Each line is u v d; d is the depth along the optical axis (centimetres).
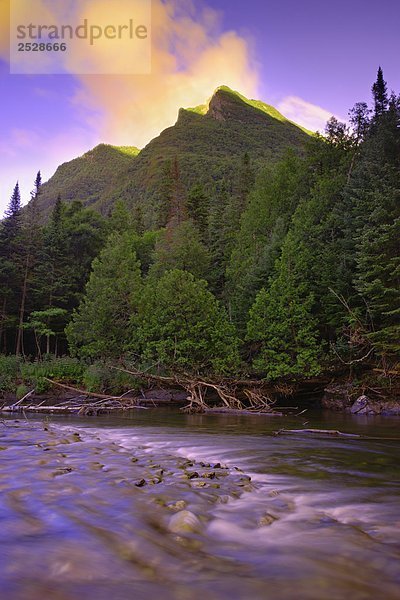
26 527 472
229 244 5659
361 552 421
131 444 1230
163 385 3181
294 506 598
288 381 2961
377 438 1409
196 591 335
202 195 7625
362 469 885
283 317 2917
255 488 700
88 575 360
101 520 501
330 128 5334
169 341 2888
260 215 4969
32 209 5919
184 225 5006
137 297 3462
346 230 3192
